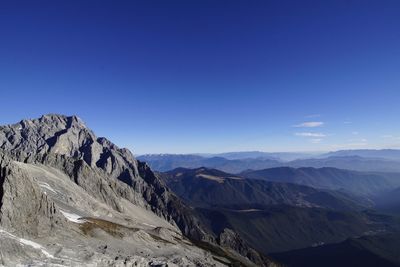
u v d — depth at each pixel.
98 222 149.88
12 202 100.06
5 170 105.00
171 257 144.12
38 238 100.31
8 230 93.31
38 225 105.00
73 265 92.56
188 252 178.00
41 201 113.00
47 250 95.50
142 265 114.88
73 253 100.62
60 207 153.62
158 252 146.88
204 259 179.25
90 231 130.88
